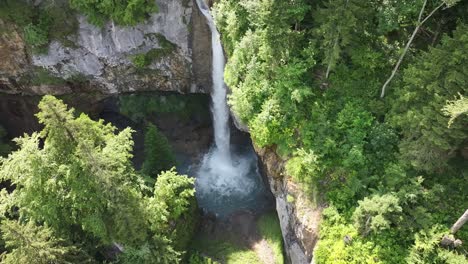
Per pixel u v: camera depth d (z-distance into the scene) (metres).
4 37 30.55
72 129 18.75
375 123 21.83
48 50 31.45
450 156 19.58
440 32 22.28
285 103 23.69
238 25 26.09
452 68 18.33
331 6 20.84
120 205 20.58
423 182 20.23
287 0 21.61
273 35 22.31
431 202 19.52
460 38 18.00
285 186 23.72
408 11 20.56
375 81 23.33
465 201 19.47
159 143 27.38
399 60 21.28
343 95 23.53
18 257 18.84
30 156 19.56
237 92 25.00
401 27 23.48
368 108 22.58
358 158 21.02
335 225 20.69
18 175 20.55
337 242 20.30
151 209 22.72
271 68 24.38
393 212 19.05
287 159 23.52
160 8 29.62
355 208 20.64
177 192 26.03
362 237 19.86
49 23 30.38
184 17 30.22
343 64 24.05
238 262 26.88
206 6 30.03
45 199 21.30
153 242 23.27
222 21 27.55
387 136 20.83
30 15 29.80
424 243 18.41
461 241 18.17
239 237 28.62
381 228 18.48
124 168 21.58
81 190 20.28
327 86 24.11
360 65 23.84
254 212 30.42
